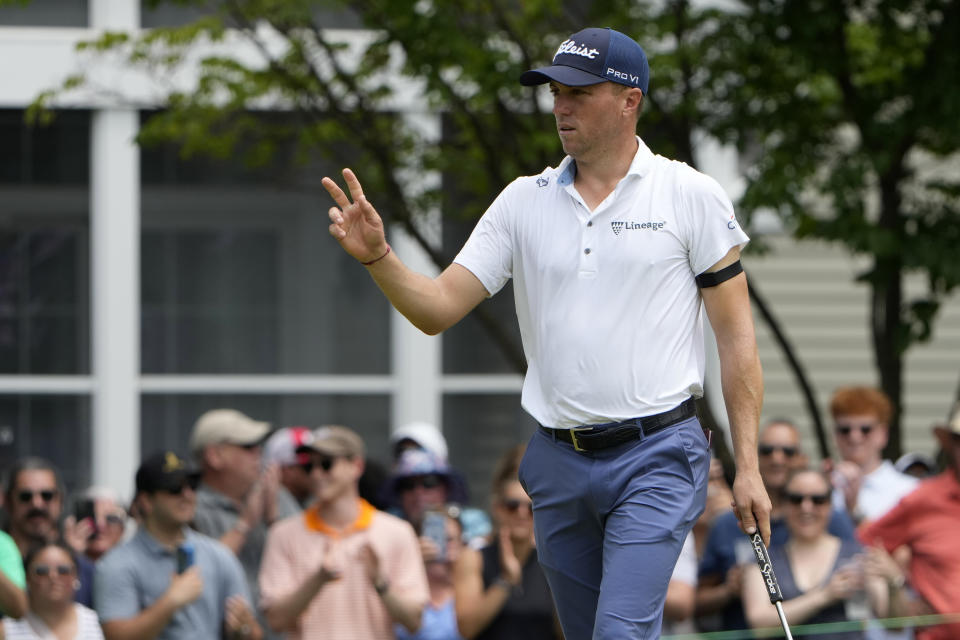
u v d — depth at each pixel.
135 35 34.66
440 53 27.56
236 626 22.53
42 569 20.88
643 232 13.40
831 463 24.97
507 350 30.73
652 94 28.53
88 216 38.59
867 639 21.41
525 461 14.01
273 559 23.61
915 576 22.39
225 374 38.78
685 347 13.57
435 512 23.98
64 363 38.56
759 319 37.97
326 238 38.81
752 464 13.46
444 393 38.97
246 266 38.78
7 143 38.38
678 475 13.44
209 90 30.42
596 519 13.68
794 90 29.16
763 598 21.64
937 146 30.27
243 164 33.19
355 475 23.83
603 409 13.41
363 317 39.03
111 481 38.28
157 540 22.17
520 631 22.31
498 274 13.95
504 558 22.52
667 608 21.92
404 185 31.05
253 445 25.23
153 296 38.69
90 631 21.33
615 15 28.98
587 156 13.49
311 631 22.97
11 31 37.81
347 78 29.70
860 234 27.70
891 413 27.19
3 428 38.38
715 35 28.70
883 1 27.97
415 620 23.11
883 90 28.72
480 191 31.16
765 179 28.08
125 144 38.25
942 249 27.81
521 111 29.80
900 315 29.67
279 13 28.72
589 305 13.45
